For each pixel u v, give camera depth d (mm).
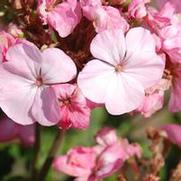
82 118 360
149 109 377
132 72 366
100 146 450
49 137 537
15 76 365
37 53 355
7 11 402
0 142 497
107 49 359
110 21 363
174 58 381
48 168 450
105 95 360
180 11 424
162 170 525
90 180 434
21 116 365
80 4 368
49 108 359
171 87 402
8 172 519
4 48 363
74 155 439
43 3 372
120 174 433
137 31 363
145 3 385
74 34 373
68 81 360
